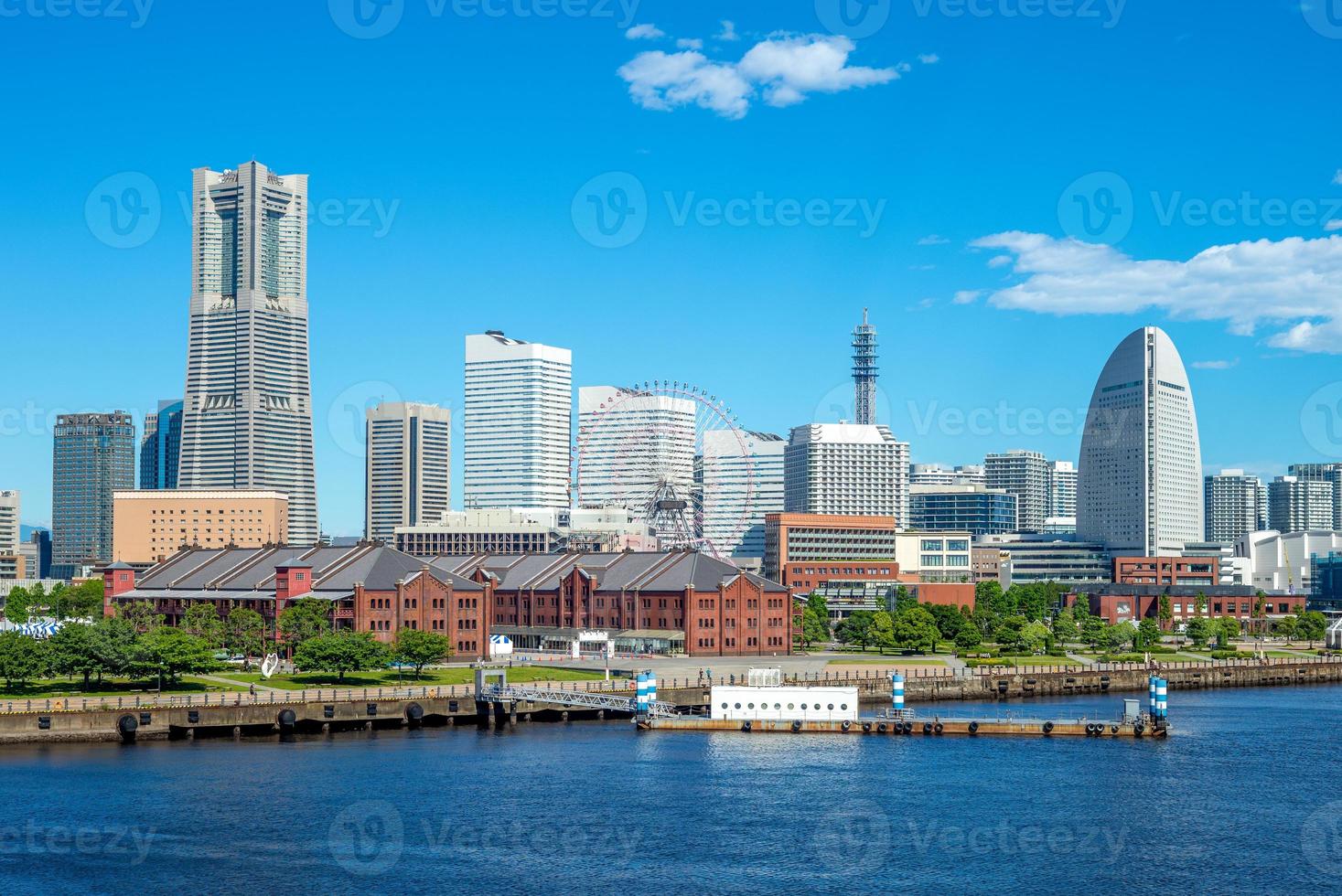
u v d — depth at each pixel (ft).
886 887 440.04
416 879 443.73
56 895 428.97
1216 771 610.24
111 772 581.12
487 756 627.46
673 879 445.78
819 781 579.48
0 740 638.12
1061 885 443.73
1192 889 440.86
